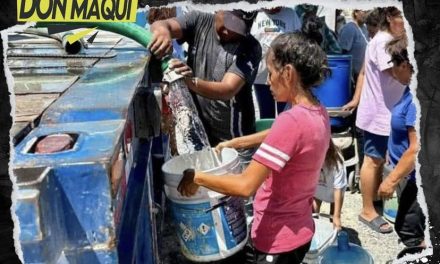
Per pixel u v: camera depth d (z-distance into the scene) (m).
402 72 2.67
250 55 2.92
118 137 1.08
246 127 3.18
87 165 0.94
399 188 2.76
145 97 2.04
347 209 3.97
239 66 2.86
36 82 1.67
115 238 0.99
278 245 2.19
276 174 2.10
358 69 4.81
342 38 4.82
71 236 0.97
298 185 2.11
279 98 2.15
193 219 2.21
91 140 1.06
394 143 2.88
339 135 4.30
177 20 3.05
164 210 3.46
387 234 3.59
